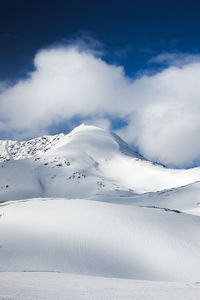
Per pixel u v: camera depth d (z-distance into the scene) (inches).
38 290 649.0
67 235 1684.3
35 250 1515.7
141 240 1704.0
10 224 1822.1
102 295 613.9
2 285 698.8
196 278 1411.2
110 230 1770.4
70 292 644.7
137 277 1371.8
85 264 1424.7
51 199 2375.7
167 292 674.2
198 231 1929.1
